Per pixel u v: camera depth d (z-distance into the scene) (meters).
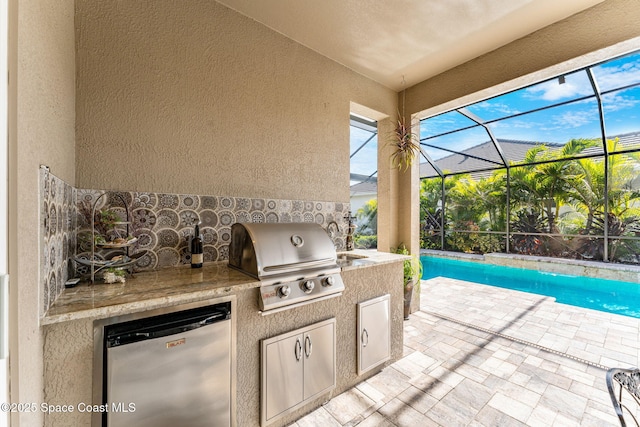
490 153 7.14
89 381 1.10
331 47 2.72
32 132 0.88
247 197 2.27
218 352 1.41
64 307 1.07
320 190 2.79
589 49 2.20
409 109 3.56
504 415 1.81
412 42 2.65
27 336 0.83
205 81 2.06
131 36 1.76
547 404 1.91
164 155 1.88
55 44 1.20
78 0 1.60
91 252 1.50
